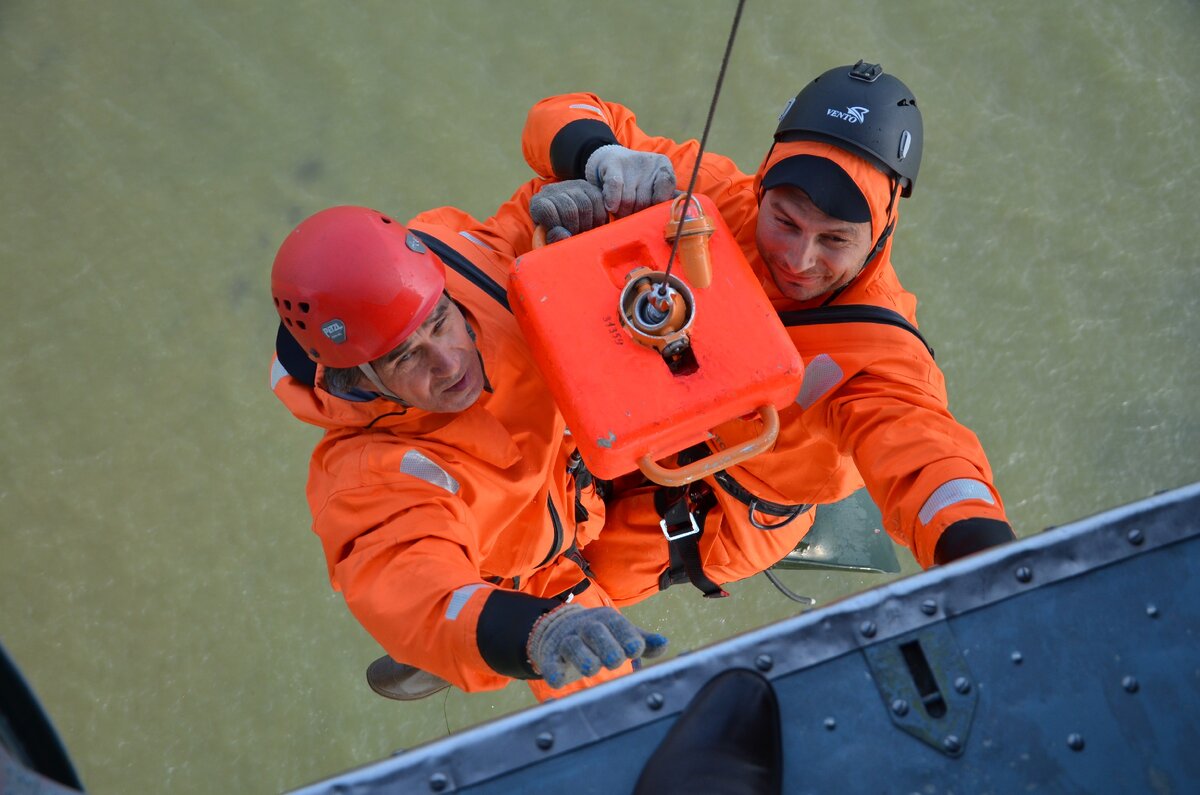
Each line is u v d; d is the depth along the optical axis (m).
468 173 3.40
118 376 3.17
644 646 1.34
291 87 3.45
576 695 0.85
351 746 2.93
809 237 1.80
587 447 1.55
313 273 1.60
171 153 3.37
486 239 2.05
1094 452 3.21
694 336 1.57
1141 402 3.23
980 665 0.84
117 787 2.83
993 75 3.51
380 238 1.62
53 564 3.00
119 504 3.07
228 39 3.48
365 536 1.72
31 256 3.25
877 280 2.01
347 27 3.51
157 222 3.30
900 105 1.83
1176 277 3.31
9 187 3.31
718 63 3.54
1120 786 0.79
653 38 3.56
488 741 0.83
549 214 1.87
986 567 0.87
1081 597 0.85
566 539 2.11
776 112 3.50
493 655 1.44
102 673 2.93
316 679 2.98
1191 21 3.54
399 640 1.58
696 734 0.80
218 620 3.00
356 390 1.76
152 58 3.45
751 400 1.56
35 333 3.19
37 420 3.12
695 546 2.41
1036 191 3.40
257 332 3.24
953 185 3.41
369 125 3.43
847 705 0.84
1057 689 0.83
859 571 3.02
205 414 3.16
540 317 1.59
